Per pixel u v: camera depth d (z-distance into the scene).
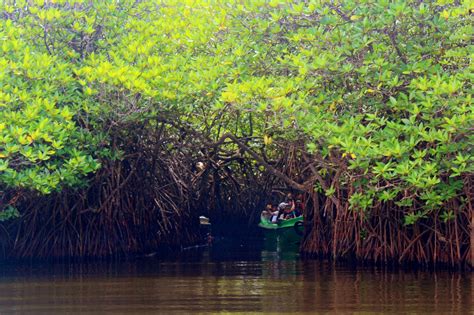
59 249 20.38
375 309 12.48
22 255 20.14
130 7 21.66
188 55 20.08
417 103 16.69
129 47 19.50
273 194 30.56
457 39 16.95
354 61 17.75
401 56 17.69
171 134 22.16
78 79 19.56
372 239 18.89
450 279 15.97
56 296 13.93
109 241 20.84
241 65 18.62
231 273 17.22
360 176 17.03
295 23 18.86
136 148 21.12
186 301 13.32
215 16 19.97
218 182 24.88
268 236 26.59
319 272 17.33
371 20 17.56
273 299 13.48
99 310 12.55
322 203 21.02
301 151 18.81
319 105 17.70
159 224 22.75
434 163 15.93
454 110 16.11
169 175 22.75
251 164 25.03
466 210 17.44
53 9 19.83
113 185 20.69
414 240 18.25
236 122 22.22
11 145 16.95
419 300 13.28
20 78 18.25
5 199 19.72
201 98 19.23
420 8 16.75
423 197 16.53
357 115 16.89
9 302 13.34
